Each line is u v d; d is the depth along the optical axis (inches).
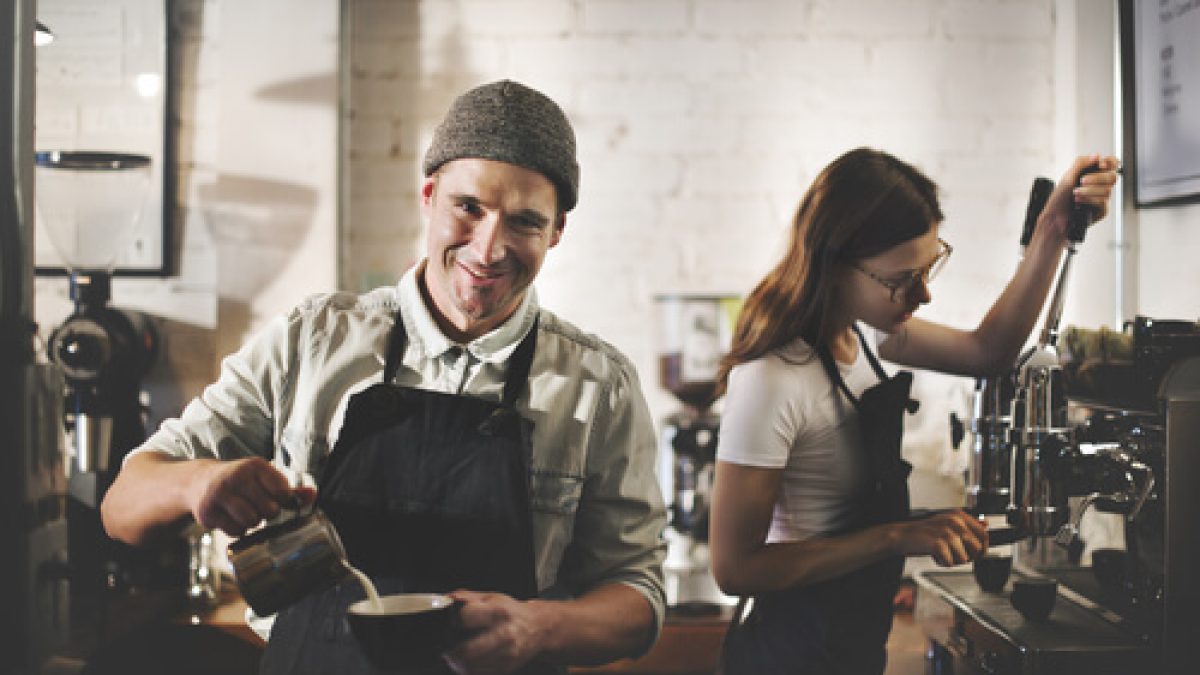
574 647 49.2
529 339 55.9
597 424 56.6
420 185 108.0
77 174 94.7
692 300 99.1
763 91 108.1
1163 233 70.4
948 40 107.7
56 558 61.6
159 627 73.4
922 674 73.6
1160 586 55.8
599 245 108.2
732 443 60.9
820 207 62.2
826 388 61.9
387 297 57.9
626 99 108.0
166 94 104.0
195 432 55.5
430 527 52.5
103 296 96.7
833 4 107.7
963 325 107.7
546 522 55.0
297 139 103.7
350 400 53.6
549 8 107.5
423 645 43.1
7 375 58.6
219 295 103.5
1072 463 58.0
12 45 59.2
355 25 107.6
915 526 59.1
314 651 52.2
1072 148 99.4
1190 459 54.0
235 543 47.4
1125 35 74.9
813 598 61.4
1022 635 58.2
